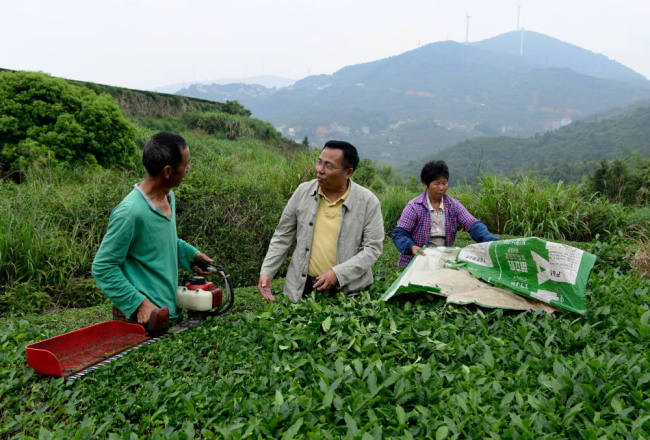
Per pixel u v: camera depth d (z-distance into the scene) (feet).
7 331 10.67
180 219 19.67
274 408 6.17
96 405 7.30
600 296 10.85
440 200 14.42
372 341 8.25
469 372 7.18
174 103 91.56
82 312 14.39
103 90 77.56
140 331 9.37
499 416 5.99
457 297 10.46
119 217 8.91
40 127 29.81
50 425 6.98
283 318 10.04
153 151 9.02
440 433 5.46
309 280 11.81
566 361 7.32
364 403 6.20
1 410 7.57
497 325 9.27
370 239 11.25
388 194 34.06
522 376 6.96
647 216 28.02
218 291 10.78
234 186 21.80
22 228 18.07
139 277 9.66
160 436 5.82
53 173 27.07
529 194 29.17
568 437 5.62
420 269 11.34
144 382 7.86
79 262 18.24
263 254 21.17
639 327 8.38
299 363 7.80
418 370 7.30
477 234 14.03
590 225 28.09
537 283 10.02
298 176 29.84
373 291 11.94
